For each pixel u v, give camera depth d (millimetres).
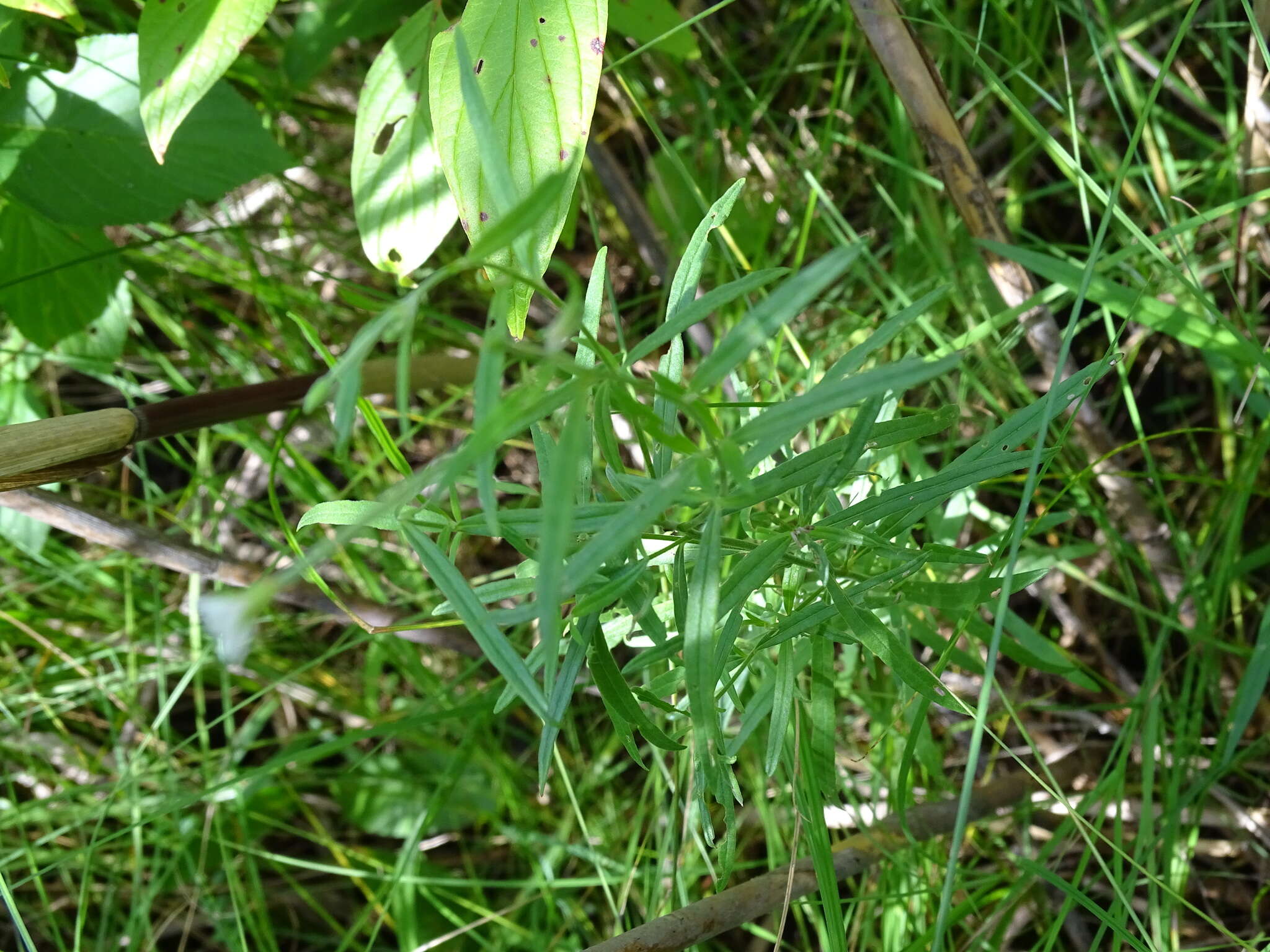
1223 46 514
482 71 355
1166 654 535
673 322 289
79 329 512
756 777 508
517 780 581
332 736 604
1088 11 545
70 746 602
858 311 579
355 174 430
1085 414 473
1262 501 542
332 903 592
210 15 396
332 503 294
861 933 489
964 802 313
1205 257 549
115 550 588
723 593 301
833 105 561
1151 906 421
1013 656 396
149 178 471
